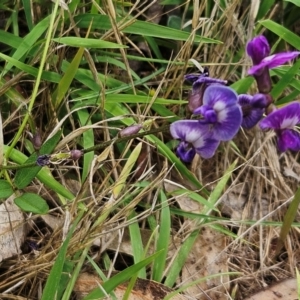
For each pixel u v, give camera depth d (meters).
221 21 0.43
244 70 0.43
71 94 0.41
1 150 0.37
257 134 0.42
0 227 0.38
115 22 0.40
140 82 0.42
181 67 0.42
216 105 0.34
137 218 0.39
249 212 0.42
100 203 0.39
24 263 0.38
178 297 0.38
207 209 0.40
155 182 0.38
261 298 0.39
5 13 0.43
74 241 0.37
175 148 0.42
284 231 0.40
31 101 0.38
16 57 0.40
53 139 0.37
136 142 0.41
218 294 0.39
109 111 0.40
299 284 0.37
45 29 0.41
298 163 0.44
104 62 0.42
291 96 0.42
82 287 0.38
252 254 0.41
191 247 0.39
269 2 0.44
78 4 0.41
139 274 0.38
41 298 0.36
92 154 0.39
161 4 0.43
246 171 0.43
